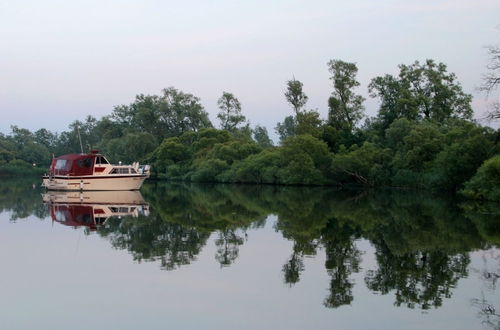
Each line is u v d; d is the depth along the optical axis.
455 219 30.78
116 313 12.68
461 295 14.36
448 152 49.09
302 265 18.19
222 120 104.62
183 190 61.94
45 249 20.88
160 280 15.87
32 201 44.19
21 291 14.55
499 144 45.25
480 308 13.16
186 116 104.50
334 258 19.42
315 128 75.06
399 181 60.19
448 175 48.75
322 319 12.31
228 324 11.95
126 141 92.75
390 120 72.00
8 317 12.34
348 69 76.69
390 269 17.55
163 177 90.44
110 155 94.44
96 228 27.17
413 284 15.58
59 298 13.89
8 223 28.94
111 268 17.47
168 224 29.03
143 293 14.44
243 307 13.23
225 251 20.72
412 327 11.77
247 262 18.59
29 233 25.17
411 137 58.84
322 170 68.31
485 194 42.31
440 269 17.55
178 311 12.88
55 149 137.25
